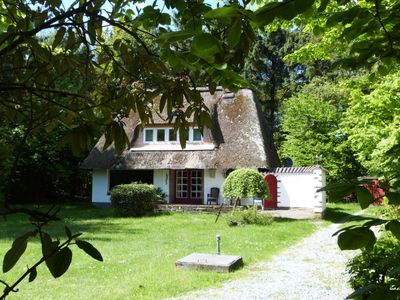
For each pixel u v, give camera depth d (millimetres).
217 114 23703
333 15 1729
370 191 1271
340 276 8648
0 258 9734
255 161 21453
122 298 7082
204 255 9758
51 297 7043
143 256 10344
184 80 1800
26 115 1825
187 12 1423
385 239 4637
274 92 41344
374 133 9977
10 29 1627
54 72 1829
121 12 1843
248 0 1376
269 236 13609
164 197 23062
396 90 9070
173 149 22938
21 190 25609
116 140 1764
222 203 21359
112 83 1918
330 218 18891
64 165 27312
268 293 7508
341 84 10156
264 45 39188
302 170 21484
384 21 1938
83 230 14750
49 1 1652
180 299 7090
